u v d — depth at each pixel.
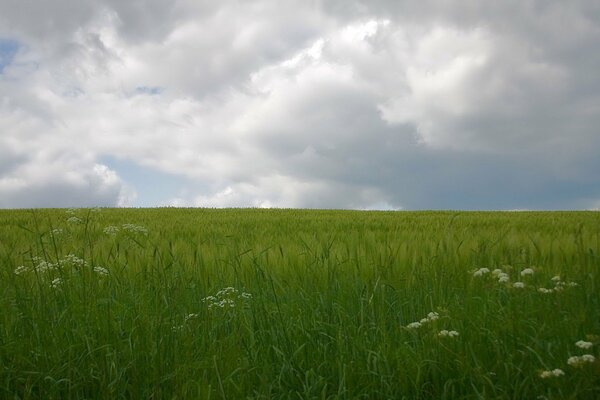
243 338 4.66
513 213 22.81
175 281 5.66
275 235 11.41
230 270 7.05
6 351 4.43
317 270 6.70
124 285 6.30
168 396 4.02
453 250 7.34
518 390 3.77
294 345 4.54
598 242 7.60
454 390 3.85
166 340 4.46
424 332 4.61
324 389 3.76
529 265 6.57
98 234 12.11
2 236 11.39
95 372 4.23
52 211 22.23
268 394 3.87
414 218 18.16
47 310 5.00
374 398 3.97
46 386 4.14
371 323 4.84
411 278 6.23
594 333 4.32
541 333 4.35
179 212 23.62
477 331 4.42
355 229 12.94
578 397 3.63
